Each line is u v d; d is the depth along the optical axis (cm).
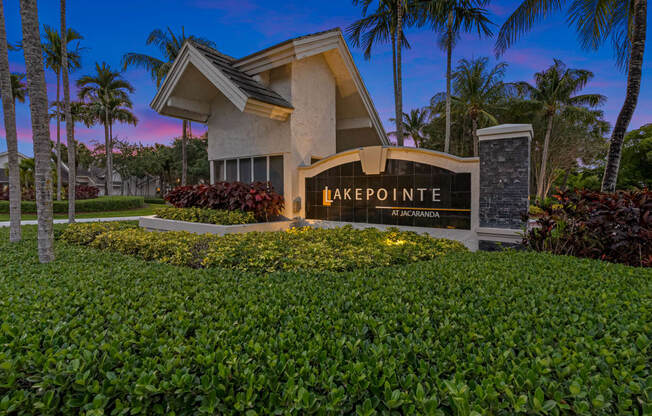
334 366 206
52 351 232
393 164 936
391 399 182
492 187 781
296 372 212
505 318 288
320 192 1083
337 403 182
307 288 389
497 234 767
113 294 365
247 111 988
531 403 179
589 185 4131
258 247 607
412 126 3825
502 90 2967
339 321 277
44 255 562
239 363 215
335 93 1317
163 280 430
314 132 1195
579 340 239
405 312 303
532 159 3916
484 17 1817
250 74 1146
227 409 186
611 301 319
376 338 252
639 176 3603
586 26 1079
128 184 6178
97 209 2530
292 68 1087
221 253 575
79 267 514
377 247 631
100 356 238
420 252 607
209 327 276
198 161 4675
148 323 286
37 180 562
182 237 717
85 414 192
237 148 1259
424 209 884
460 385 185
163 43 2428
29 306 323
